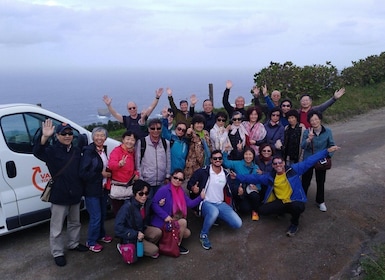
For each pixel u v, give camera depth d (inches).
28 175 170.2
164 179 185.6
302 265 155.6
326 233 180.1
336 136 372.5
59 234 154.3
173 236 160.9
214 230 186.5
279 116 215.8
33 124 176.1
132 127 223.3
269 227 187.9
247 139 210.7
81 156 156.2
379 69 611.2
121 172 164.1
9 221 164.6
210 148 202.4
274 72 487.5
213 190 182.5
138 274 148.2
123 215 150.8
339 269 152.9
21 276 147.7
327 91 520.4
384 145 324.8
